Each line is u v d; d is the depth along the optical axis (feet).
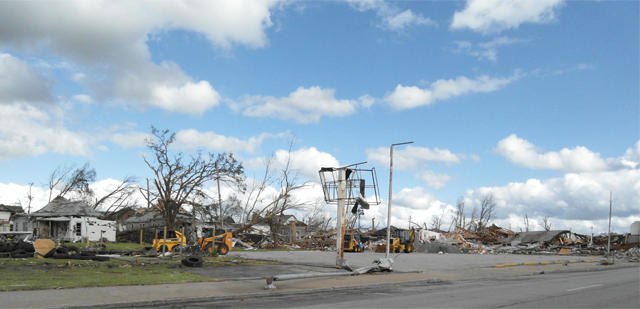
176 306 41.06
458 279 71.77
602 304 41.81
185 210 188.85
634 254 173.88
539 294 50.29
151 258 91.76
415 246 194.29
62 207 192.75
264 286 54.03
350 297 48.57
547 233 266.98
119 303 39.70
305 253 136.26
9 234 150.51
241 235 217.97
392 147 75.82
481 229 329.31
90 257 82.94
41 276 55.88
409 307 39.93
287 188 186.80
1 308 35.94
